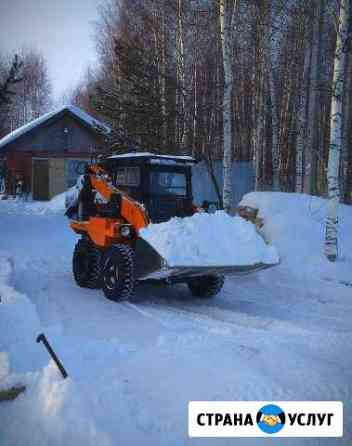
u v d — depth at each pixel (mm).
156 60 18891
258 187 18000
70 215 18312
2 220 17250
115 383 4047
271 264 7359
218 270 7180
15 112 52250
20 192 24922
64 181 24922
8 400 4137
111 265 7734
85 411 3566
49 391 3953
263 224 12305
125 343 5383
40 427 3635
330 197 10617
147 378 4180
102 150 17812
